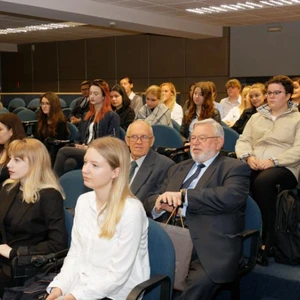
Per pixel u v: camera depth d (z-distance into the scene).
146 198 2.56
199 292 2.04
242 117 4.61
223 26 9.29
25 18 8.45
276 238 2.78
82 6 6.55
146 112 5.21
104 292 1.69
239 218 2.28
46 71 12.22
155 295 1.79
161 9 7.39
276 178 2.91
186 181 2.49
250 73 9.18
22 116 6.72
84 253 1.83
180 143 4.07
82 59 11.51
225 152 3.39
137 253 1.77
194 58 9.80
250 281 2.78
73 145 4.16
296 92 4.64
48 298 1.72
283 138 3.12
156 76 10.38
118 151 1.78
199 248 2.16
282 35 8.73
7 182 2.23
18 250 1.97
